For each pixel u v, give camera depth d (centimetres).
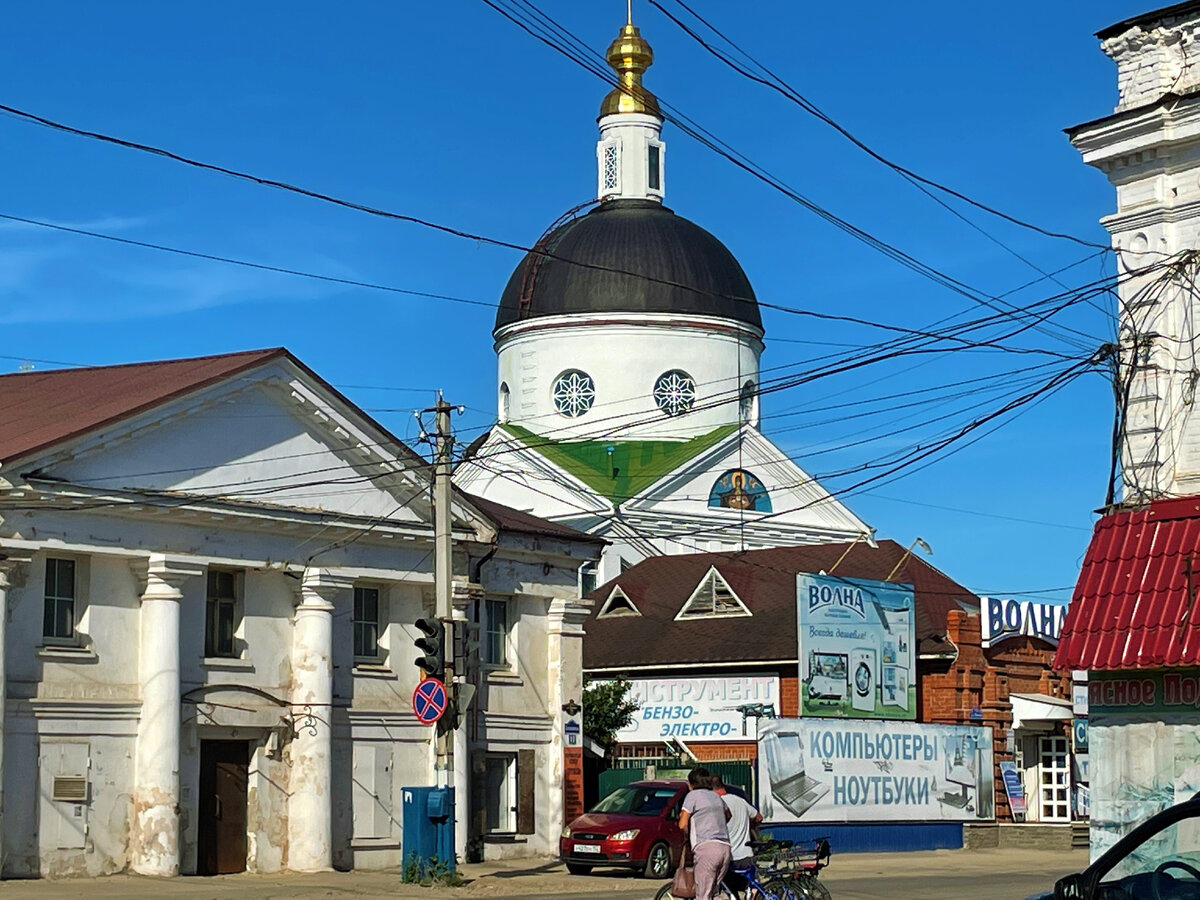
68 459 2950
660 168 6794
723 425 6331
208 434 3188
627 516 6041
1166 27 2166
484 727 3675
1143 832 1276
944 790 4444
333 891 2736
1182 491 2081
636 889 2861
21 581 2920
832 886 2941
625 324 6328
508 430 6391
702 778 2042
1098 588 2064
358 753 3447
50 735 2942
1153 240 2145
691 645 4925
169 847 3045
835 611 4419
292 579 3347
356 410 3422
